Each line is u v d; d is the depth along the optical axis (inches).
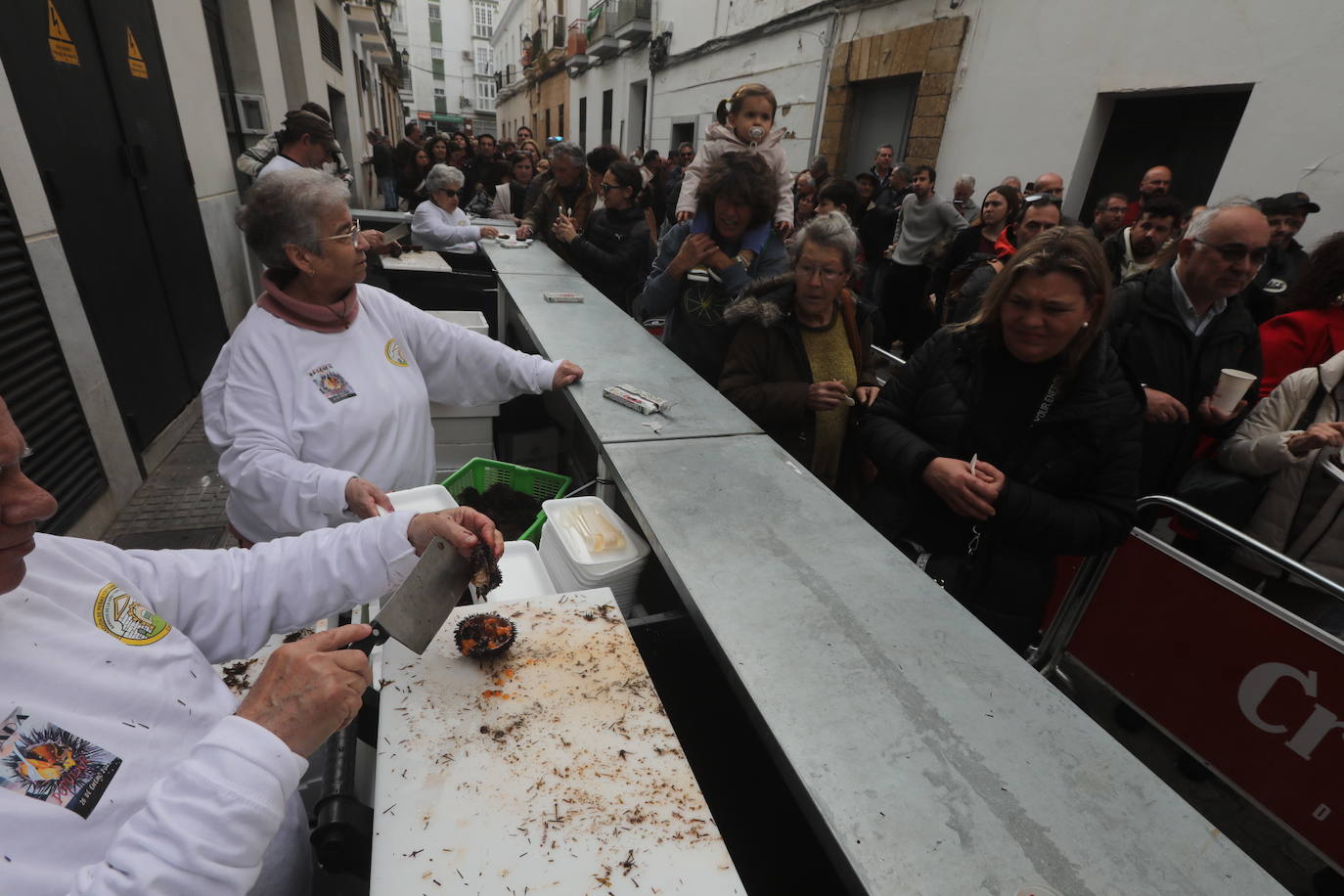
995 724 32.7
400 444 67.9
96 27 119.5
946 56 252.7
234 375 60.5
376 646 42.4
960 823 27.6
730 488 53.5
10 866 21.5
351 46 518.0
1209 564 95.0
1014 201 183.6
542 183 216.7
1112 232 171.5
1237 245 80.7
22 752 23.4
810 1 330.6
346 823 30.5
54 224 102.4
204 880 22.0
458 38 1947.6
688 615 47.2
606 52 652.7
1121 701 89.7
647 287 104.7
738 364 85.1
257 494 57.7
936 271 202.4
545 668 34.4
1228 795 82.7
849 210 219.3
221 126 184.4
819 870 40.6
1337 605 87.4
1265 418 87.4
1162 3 180.1
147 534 112.7
